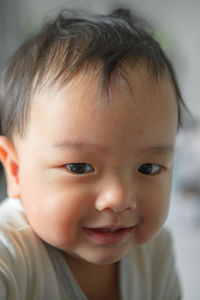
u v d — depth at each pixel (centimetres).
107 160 36
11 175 40
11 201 42
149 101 37
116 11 48
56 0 88
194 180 100
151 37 43
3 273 36
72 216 36
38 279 38
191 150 99
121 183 36
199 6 110
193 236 90
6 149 40
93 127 36
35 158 37
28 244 39
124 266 43
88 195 36
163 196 38
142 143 36
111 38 40
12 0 81
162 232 47
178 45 105
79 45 39
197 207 99
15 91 40
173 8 109
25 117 38
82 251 38
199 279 74
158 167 38
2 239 38
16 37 80
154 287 46
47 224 37
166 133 37
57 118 36
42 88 37
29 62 40
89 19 43
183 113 43
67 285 40
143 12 107
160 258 47
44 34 42
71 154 36
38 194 37
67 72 37
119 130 36
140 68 38
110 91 36
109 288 43
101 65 37
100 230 37
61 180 36
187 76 108
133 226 38
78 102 36
